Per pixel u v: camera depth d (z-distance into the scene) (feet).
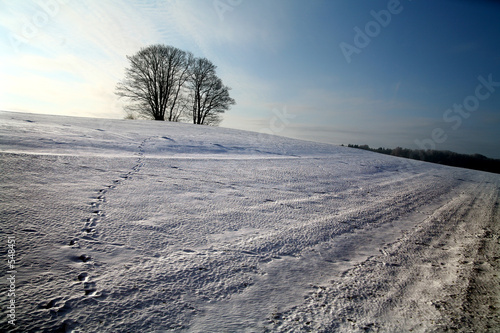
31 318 5.26
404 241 12.89
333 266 9.59
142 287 6.88
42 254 7.44
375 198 21.27
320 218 14.70
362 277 8.97
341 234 12.83
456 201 23.84
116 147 26.20
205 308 6.49
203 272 8.02
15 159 16.19
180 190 16.02
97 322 5.50
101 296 6.29
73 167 16.94
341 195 20.77
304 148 49.39
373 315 6.91
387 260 10.57
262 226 12.43
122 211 11.48
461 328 6.56
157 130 43.93
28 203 10.44
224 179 20.44
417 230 14.76
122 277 7.15
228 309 6.57
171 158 25.11
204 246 9.68
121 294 6.48
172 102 110.01
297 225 13.19
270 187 20.18
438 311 7.28
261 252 9.88
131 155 23.72
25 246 7.63
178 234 10.27
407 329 6.41
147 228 10.30
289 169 28.40
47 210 10.16
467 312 7.31
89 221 9.98
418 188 28.17
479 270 10.17
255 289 7.57
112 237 9.16
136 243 9.07
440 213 18.95
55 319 5.38
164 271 7.75
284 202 16.87
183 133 44.29
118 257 8.07
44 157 17.90
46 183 13.24
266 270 8.70
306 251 10.53
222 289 7.35
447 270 10.04
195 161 25.46
